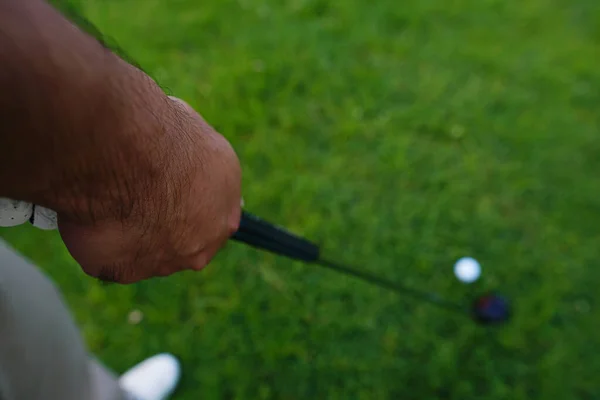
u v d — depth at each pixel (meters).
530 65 2.70
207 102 2.56
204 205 0.77
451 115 2.58
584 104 2.62
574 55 2.75
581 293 2.19
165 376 1.97
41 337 1.23
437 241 2.29
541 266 2.24
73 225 0.68
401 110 2.57
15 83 0.45
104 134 0.53
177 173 0.68
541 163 2.47
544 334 2.11
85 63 0.49
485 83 2.67
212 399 2.00
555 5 2.88
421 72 2.71
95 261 0.73
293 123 2.54
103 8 2.82
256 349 2.07
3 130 0.46
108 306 2.13
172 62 2.71
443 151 2.49
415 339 2.10
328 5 2.87
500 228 2.32
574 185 2.42
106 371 1.68
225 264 2.20
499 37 2.81
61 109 0.48
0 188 0.52
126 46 2.72
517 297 2.18
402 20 2.85
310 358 2.08
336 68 2.70
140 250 0.75
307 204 2.34
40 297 1.24
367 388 2.04
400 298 2.16
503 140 2.52
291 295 2.16
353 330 2.12
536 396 2.03
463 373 2.06
